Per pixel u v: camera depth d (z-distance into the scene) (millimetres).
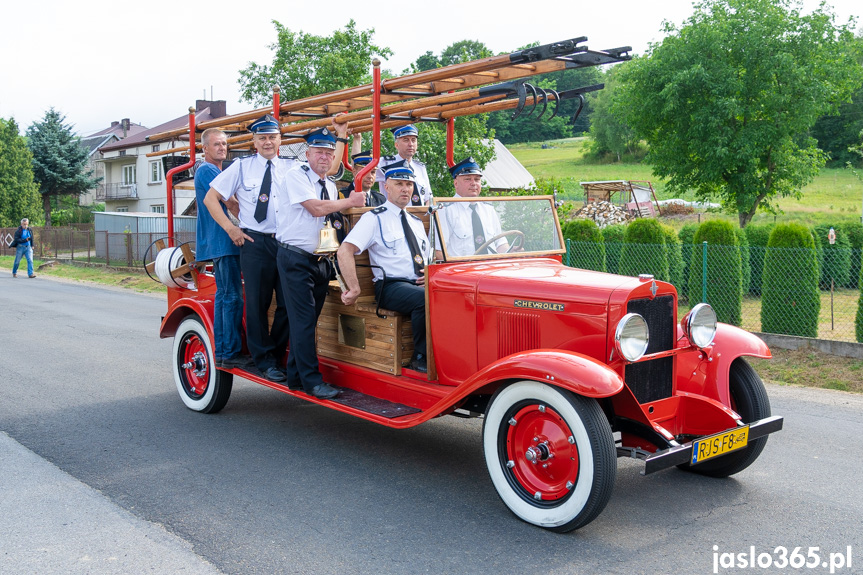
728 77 24562
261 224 5309
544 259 4953
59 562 3332
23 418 5891
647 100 26594
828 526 3764
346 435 5461
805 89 24094
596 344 3826
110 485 4359
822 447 5133
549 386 3607
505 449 3908
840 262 16281
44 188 46406
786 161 24844
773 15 24516
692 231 16484
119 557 3389
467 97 4695
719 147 24547
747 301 14008
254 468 4684
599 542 3562
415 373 4703
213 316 5898
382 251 4781
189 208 31625
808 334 9961
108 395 6715
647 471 3461
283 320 5480
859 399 6559
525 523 3799
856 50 26891
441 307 4500
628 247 12492
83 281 19984
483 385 3877
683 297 14242
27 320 11812
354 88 5137
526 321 4105
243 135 7000
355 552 3441
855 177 50031
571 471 3619
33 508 3990
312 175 4957
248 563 3326
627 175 60594
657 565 3309
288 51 19781
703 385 4406
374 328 4863
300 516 3889
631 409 3904
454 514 3926
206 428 5633
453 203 4668
